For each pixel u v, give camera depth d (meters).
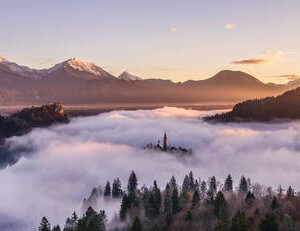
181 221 163.38
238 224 127.75
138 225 155.25
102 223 163.12
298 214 154.12
